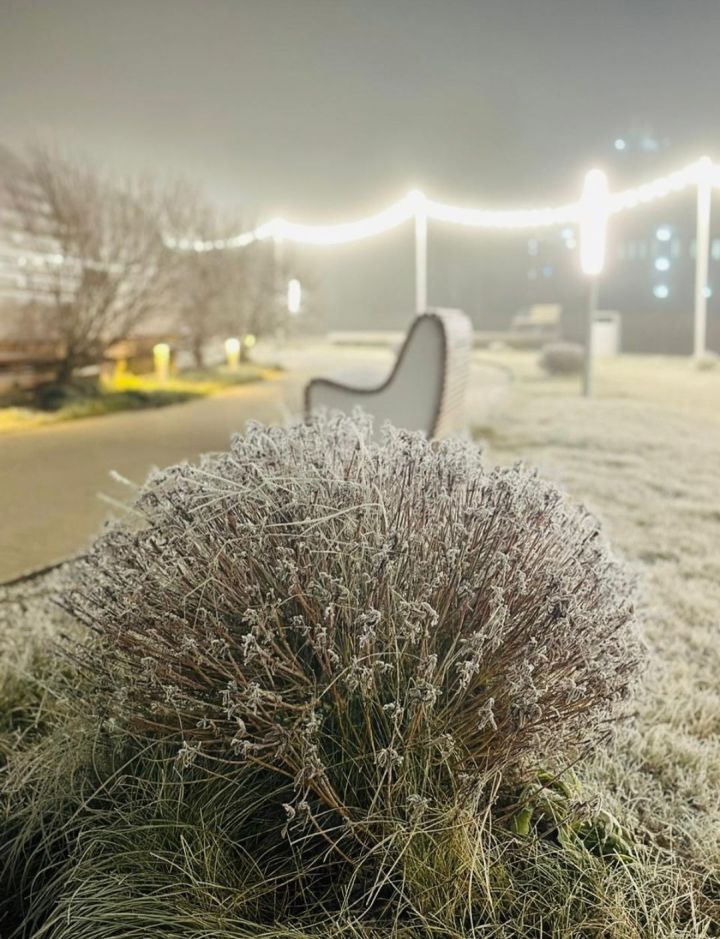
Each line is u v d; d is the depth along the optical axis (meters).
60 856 1.66
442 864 1.46
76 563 2.17
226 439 7.41
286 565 1.52
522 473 2.00
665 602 3.27
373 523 1.67
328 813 1.56
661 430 7.75
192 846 1.51
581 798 1.76
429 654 1.58
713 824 1.81
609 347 23.45
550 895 1.53
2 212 9.62
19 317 9.30
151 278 10.21
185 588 1.64
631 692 1.86
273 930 1.37
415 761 1.52
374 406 5.30
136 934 1.32
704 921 1.57
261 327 15.94
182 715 1.58
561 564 1.79
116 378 11.11
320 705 1.56
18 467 6.07
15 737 2.09
